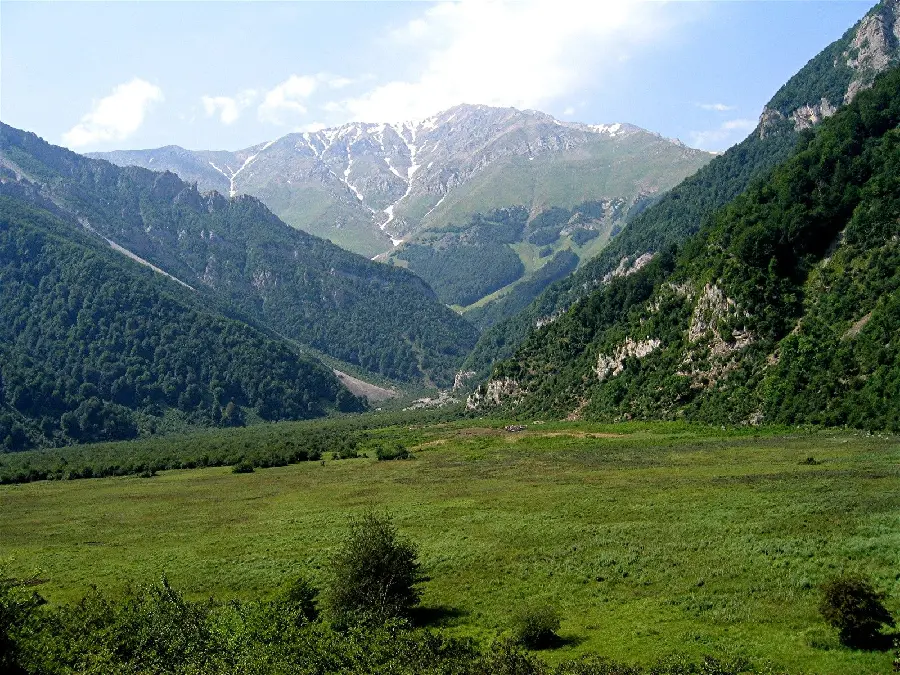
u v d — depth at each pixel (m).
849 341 105.69
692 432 110.38
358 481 95.50
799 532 47.31
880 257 112.69
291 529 65.62
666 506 60.28
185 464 139.38
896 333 97.94
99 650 30.44
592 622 36.50
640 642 33.00
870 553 41.22
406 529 61.31
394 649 30.84
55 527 76.62
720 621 34.62
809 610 34.53
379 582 39.34
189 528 70.44
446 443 133.50
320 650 29.83
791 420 104.19
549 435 126.94
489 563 48.84
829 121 158.50
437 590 44.38
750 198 151.62
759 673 27.75
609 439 115.00
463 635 36.06
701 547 46.91
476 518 63.31
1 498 106.06
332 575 47.84
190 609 35.53
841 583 31.55
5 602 29.53
